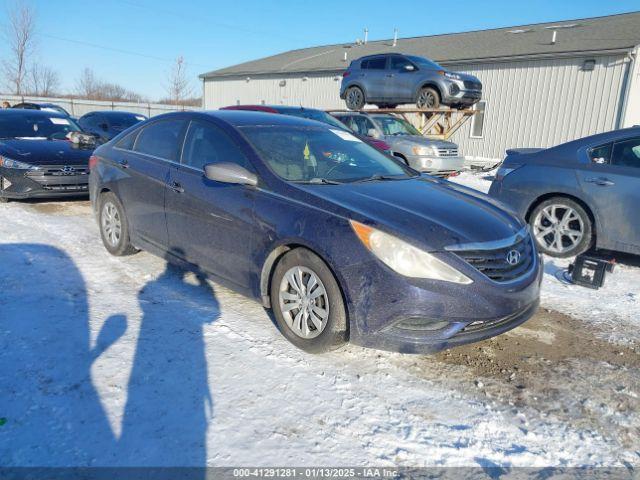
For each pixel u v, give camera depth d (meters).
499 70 18.77
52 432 2.52
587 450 2.63
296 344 3.47
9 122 8.67
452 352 3.59
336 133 4.74
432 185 4.15
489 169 14.82
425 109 14.16
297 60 29.36
